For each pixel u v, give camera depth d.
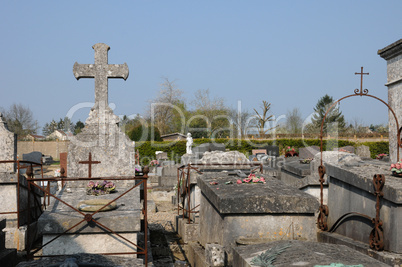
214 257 6.37
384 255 6.20
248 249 4.77
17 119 54.50
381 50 9.95
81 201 6.92
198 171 10.63
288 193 6.70
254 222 6.51
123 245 6.34
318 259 3.87
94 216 6.29
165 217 13.29
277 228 6.52
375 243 6.52
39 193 9.27
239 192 6.86
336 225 8.32
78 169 9.13
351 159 10.77
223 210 6.39
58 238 6.23
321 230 8.76
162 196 17.69
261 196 6.43
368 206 7.06
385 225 6.49
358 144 35.28
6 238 7.89
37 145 46.03
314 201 6.46
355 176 7.32
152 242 9.58
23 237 7.94
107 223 6.23
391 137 9.88
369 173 7.34
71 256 4.84
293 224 6.54
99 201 6.85
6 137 8.62
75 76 9.42
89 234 6.29
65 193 8.30
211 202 7.47
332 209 8.49
